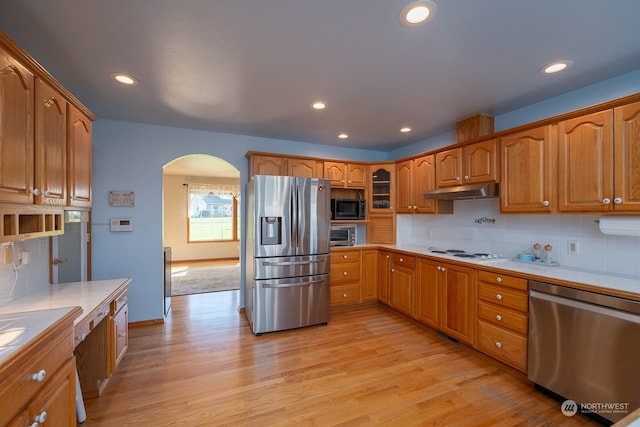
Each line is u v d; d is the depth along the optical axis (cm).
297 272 321
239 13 145
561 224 244
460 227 342
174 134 341
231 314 366
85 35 163
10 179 124
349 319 352
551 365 195
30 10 141
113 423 172
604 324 170
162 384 212
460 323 268
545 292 200
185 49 178
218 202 826
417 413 183
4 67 119
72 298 183
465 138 306
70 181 181
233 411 184
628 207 179
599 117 192
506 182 254
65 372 121
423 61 192
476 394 203
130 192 320
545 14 145
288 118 308
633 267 202
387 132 362
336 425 172
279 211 314
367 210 425
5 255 168
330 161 399
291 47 176
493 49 178
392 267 366
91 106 273
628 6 139
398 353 262
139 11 143
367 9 142
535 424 174
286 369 234
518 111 277
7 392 86
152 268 330
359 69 203
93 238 308
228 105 271
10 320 119
